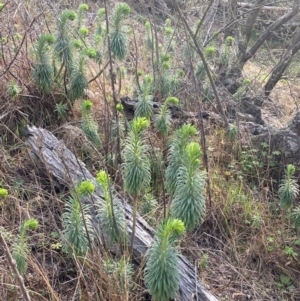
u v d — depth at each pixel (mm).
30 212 1411
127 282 1146
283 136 2002
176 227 996
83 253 1188
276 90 3170
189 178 1123
